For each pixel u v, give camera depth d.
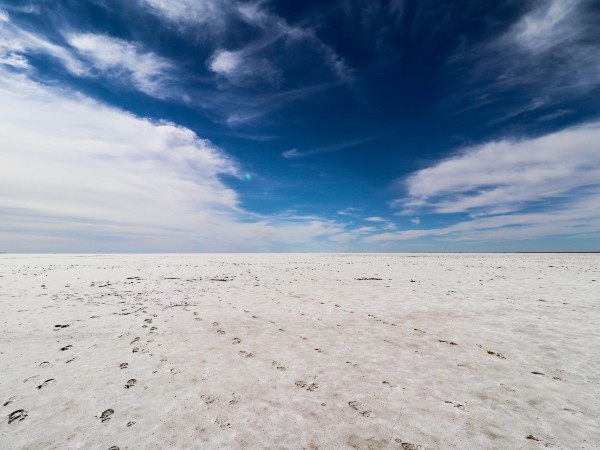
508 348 8.02
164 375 6.49
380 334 9.28
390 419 4.91
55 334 9.11
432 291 16.62
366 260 51.41
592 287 17.14
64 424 4.78
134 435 4.50
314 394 5.73
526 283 19.19
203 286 19.06
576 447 4.20
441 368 6.86
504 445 4.25
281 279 22.91
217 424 4.78
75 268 31.66
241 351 7.88
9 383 6.11
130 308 12.50
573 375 6.42
